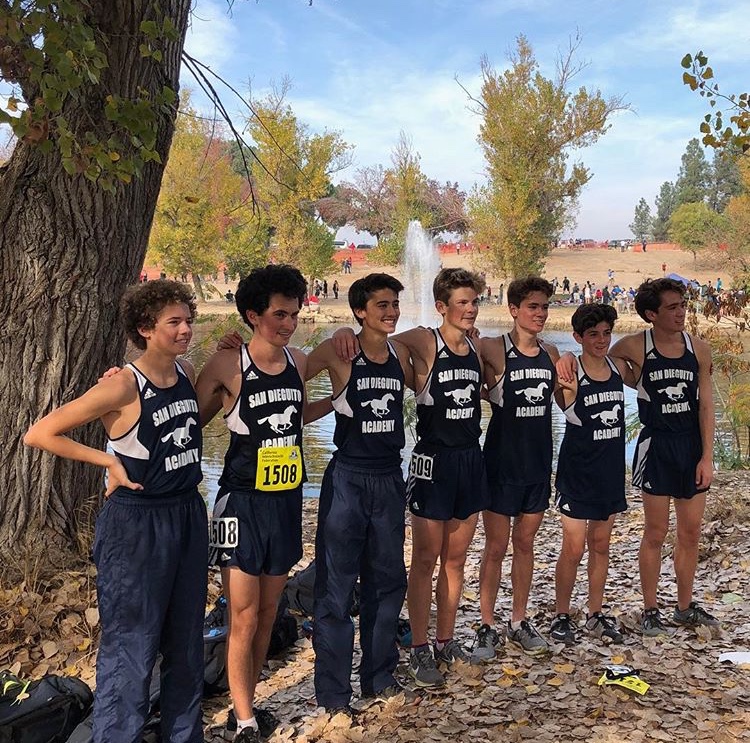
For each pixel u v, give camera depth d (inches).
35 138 143.9
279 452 132.6
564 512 172.1
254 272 131.0
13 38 136.5
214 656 153.8
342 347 140.5
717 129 251.0
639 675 155.9
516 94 1589.6
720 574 219.8
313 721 143.3
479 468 155.9
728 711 140.8
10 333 176.2
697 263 2881.4
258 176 1464.1
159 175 197.6
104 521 118.6
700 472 173.6
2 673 144.7
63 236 176.1
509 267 1708.9
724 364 372.8
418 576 155.4
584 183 1664.6
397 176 2055.9
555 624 177.3
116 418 118.3
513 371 161.3
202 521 125.7
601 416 168.2
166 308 117.8
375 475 143.3
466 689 152.4
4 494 178.4
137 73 181.0
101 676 118.5
